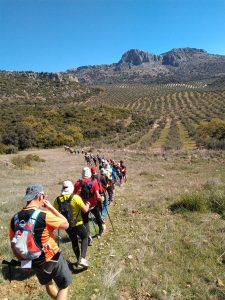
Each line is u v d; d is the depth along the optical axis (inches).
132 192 385.4
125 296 137.6
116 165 444.5
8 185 526.9
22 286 141.5
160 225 230.2
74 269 160.9
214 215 246.1
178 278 152.6
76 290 140.3
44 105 3211.1
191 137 1542.8
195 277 152.9
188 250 182.7
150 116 2746.1
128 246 190.1
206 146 1123.9
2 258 167.6
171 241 194.9
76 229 157.8
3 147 1380.4
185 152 938.7
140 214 267.1
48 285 111.8
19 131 1636.3
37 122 2078.0
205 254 176.9
